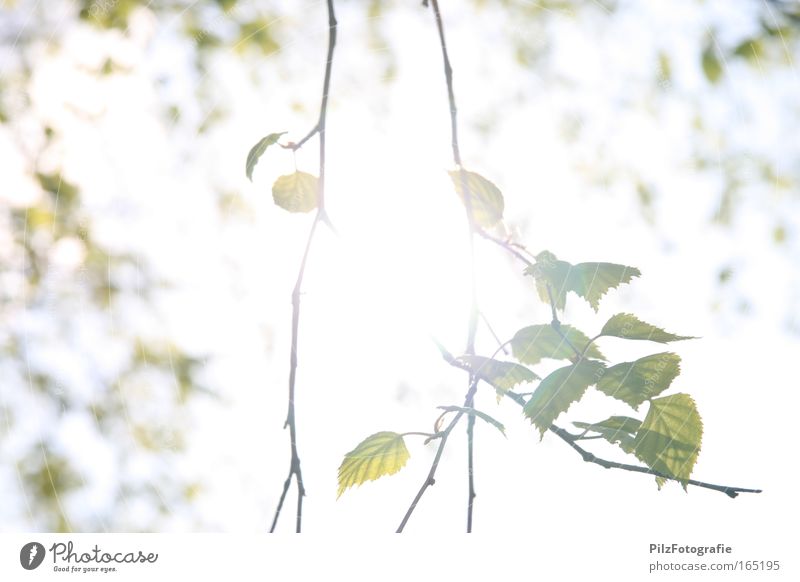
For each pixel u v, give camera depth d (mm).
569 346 660
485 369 684
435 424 697
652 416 604
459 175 772
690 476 587
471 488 703
